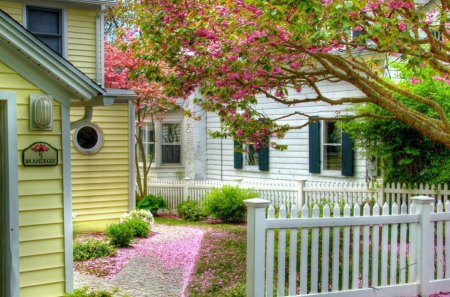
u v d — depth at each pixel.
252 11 7.24
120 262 9.73
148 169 18.42
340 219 6.36
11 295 5.99
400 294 6.76
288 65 9.18
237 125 10.25
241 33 7.59
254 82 8.36
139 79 15.71
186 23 8.15
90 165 13.27
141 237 12.70
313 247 6.23
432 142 11.62
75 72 6.41
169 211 17.95
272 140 16.89
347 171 14.65
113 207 13.60
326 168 15.58
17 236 6.08
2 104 6.08
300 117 16.17
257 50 7.91
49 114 6.26
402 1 7.01
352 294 6.46
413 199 6.95
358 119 12.49
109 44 16.69
